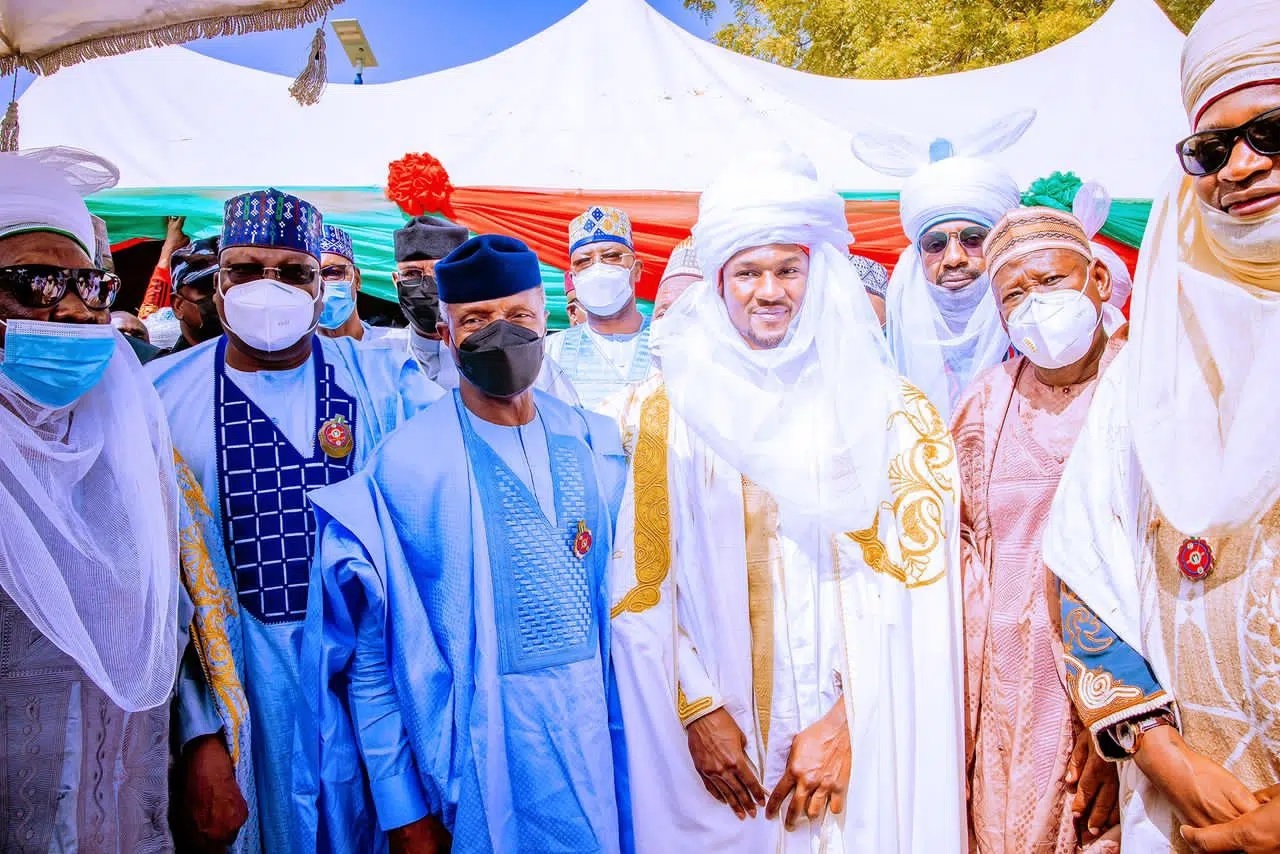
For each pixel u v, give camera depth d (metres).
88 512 1.73
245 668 2.07
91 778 1.67
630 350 3.35
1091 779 1.92
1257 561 1.56
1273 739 1.53
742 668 1.95
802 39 12.24
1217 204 1.61
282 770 2.03
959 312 2.88
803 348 1.96
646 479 2.06
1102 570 1.80
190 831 1.85
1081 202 2.75
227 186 5.03
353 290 3.44
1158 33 5.59
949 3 11.16
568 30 5.67
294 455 2.21
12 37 1.94
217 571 2.02
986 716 2.08
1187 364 1.69
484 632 1.83
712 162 5.30
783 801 1.91
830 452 1.93
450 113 5.41
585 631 1.94
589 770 1.86
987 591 2.14
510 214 5.10
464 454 1.93
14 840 1.62
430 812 1.83
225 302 2.17
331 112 5.35
